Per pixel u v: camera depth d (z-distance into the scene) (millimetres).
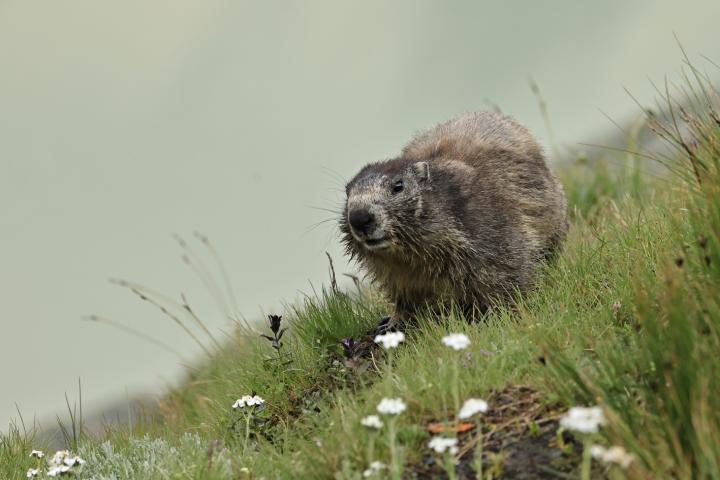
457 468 8078
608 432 7441
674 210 12055
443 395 8805
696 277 8891
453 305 12883
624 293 10164
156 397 17484
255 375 12297
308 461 8664
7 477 10852
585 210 18859
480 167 14109
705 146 10734
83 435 12695
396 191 12773
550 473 7727
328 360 12031
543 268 13242
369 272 13758
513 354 9469
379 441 8414
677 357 7430
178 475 9062
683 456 7039
